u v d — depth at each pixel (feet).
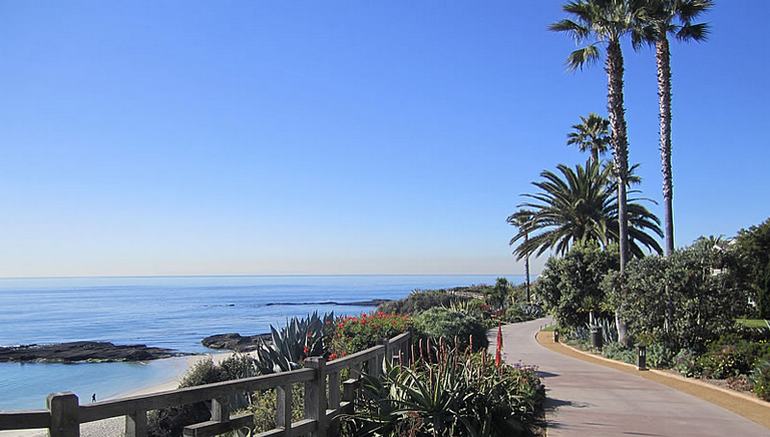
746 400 41.16
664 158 80.43
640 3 80.69
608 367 63.93
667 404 39.01
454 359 27.76
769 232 108.17
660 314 62.44
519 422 29.53
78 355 141.49
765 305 106.63
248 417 18.39
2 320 289.12
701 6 79.77
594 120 158.61
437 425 24.59
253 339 171.53
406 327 46.68
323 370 22.48
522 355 78.84
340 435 24.06
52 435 13.05
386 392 26.63
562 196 121.39
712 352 52.60
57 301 525.34
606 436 29.25
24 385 103.76
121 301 512.63
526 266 206.08
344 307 369.09
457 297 190.08
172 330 222.28
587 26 85.61
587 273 102.17
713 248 63.26
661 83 81.15
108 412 14.20
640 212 118.93
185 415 47.67
